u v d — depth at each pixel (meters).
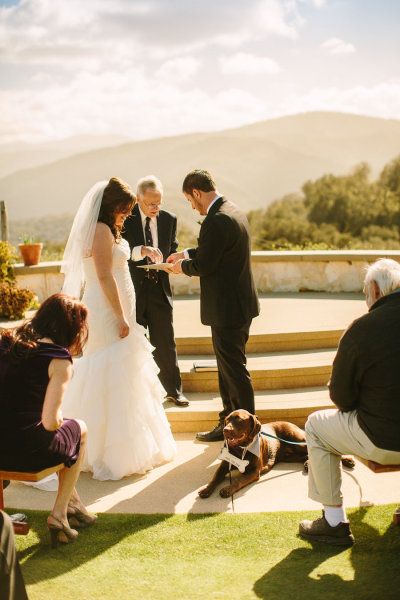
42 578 3.08
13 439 3.16
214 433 4.78
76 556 3.28
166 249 5.16
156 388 4.53
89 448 4.31
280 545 3.33
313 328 6.09
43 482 4.15
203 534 3.46
